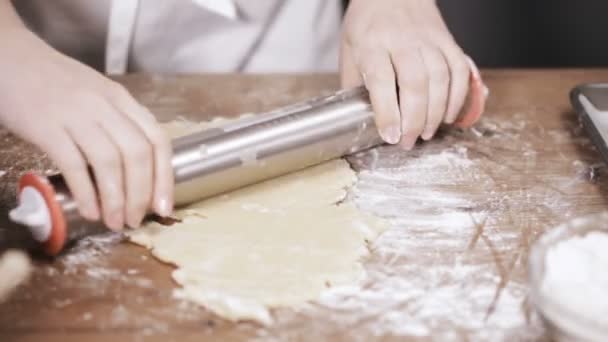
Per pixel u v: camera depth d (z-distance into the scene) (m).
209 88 1.17
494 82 1.20
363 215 0.85
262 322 0.69
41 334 0.68
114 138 0.76
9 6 0.93
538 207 0.87
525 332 0.68
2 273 0.76
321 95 1.15
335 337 0.68
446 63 0.98
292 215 0.84
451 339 0.68
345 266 0.76
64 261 0.78
